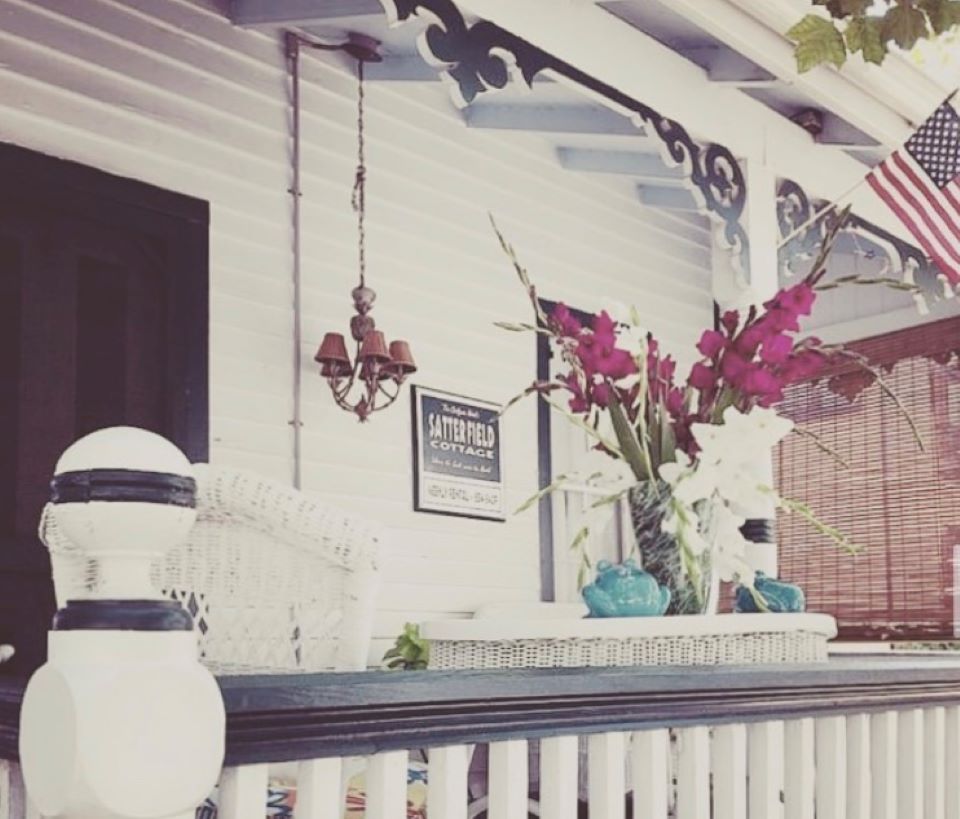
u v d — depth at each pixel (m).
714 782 1.68
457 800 1.25
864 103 4.00
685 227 7.00
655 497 2.49
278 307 4.86
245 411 4.71
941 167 3.72
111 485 0.91
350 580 2.72
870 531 6.57
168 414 4.45
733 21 3.45
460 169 5.70
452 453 5.50
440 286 5.55
